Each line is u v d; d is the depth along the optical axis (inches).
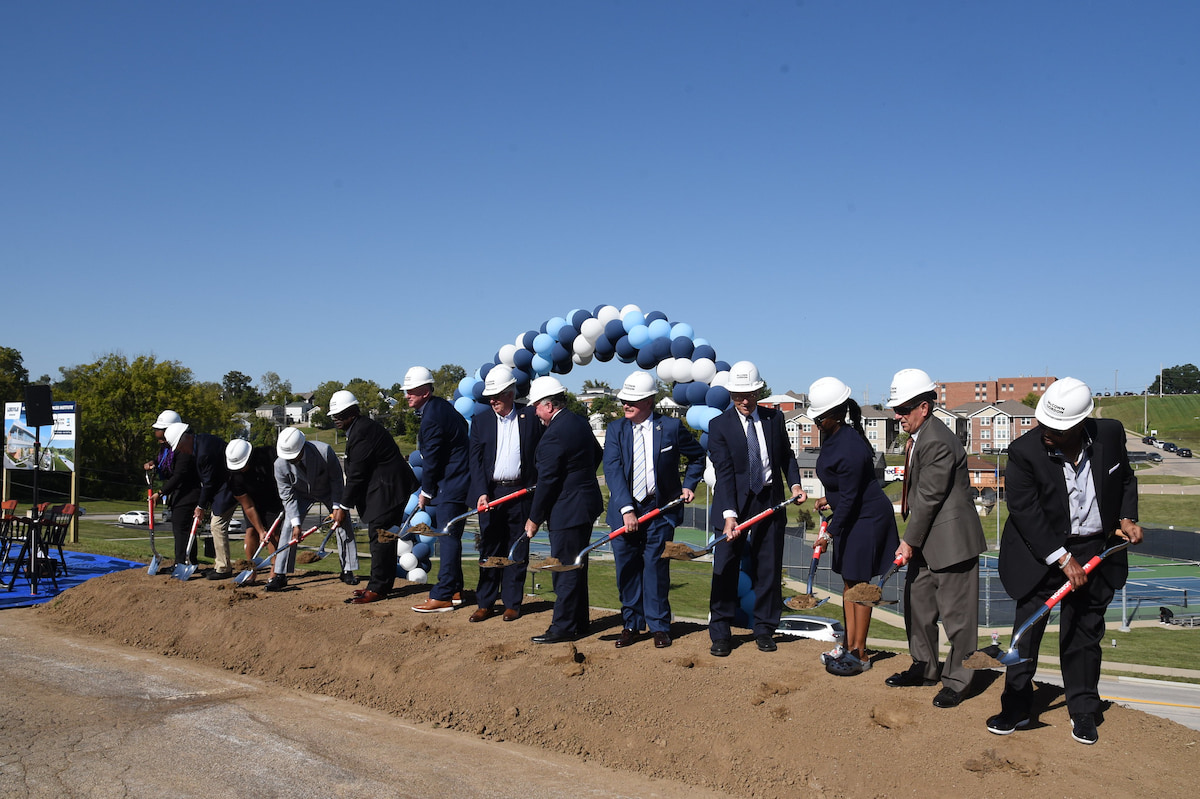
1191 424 3907.5
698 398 380.2
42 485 1705.2
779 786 170.1
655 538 237.6
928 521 181.2
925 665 190.7
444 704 223.9
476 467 279.0
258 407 5526.6
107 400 2178.9
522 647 243.1
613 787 176.1
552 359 469.1
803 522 1699.1
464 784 176.2
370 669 249.0
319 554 345.7
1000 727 168.2
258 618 294.4
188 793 167.6
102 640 311.3
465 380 504.7
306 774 179.5
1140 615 1245.7
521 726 207.8
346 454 316.2
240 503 366.3
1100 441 163.3
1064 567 163.3
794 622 428.8
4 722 208.2
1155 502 2224.4
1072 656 168.1
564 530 245.9
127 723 211.3
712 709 193.9
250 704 231.1
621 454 240.2
